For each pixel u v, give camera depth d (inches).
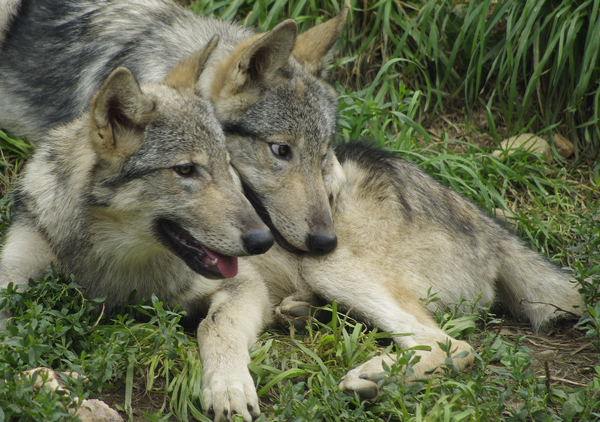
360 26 476.4
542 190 397.4
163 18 376.5
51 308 234.7
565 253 350.3
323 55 343.0
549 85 438.6
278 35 291.3
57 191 246.1
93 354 219.0
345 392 217.2
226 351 227.0
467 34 450.3
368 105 411.2
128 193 230.7
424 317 263.9
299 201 290.2
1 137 357.7
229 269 237.3
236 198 235.3
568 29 415.8
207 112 244.5
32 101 378.3
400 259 290.7
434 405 213.5
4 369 192.2
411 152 394.3
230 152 303.9
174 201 231.1
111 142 225.5
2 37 396.5
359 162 323.3
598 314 254.1
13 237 256.2
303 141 299.7
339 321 262.5
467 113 463.5
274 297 304.0
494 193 386.0
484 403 212.4
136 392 219.1
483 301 310.0
